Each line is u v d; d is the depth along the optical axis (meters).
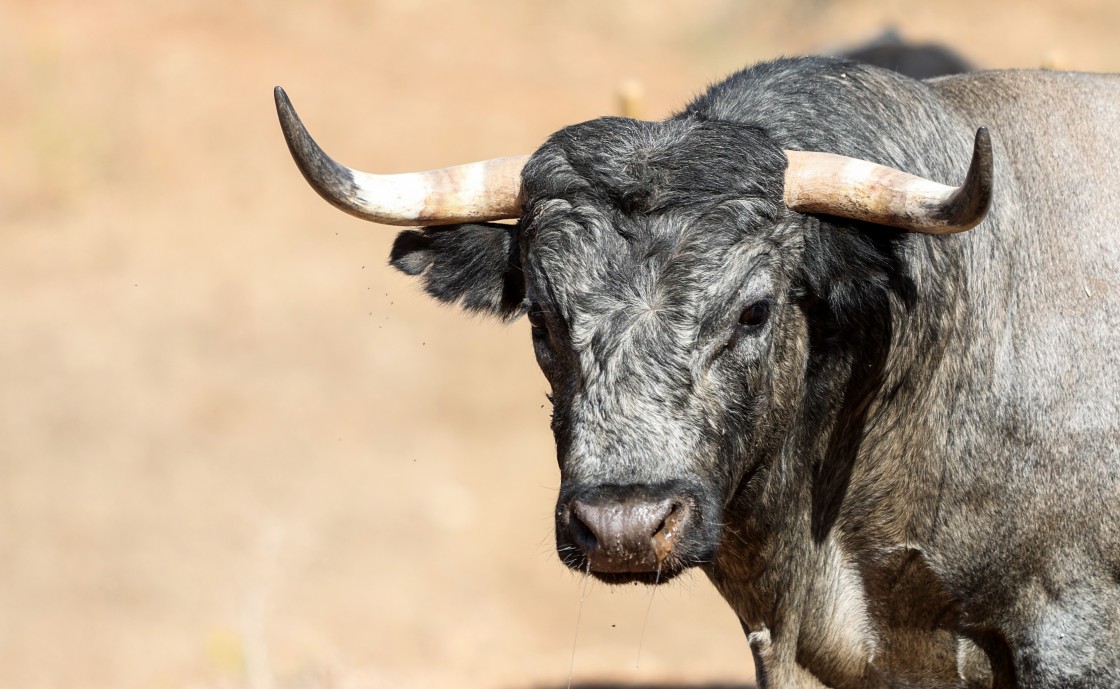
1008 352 19.23
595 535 16.19
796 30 89.50
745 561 20.69
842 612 20.33
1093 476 18.97
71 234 68.19
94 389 56.12
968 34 84.94
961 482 19.31
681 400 17.02
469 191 19.03
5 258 65.94
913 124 19.64
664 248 17.19
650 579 16.86
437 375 59.97
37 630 42.41
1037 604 19.25
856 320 18.86
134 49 83.56
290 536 48.81
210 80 80.50
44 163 72.69
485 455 55.12
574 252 17.39
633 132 18.11
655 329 17.00
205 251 67.12
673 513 16.48
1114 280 19.23
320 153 18.25
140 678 39.81
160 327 60.94
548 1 95.44
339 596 45.69
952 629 19.91
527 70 85.62
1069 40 83.62
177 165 73.56
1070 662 19.12
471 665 38.06
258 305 63.25
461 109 78.69
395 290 65.25
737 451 17.89
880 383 19.28
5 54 82.31
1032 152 19.97
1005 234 19.47
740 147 17.81
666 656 42.56
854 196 17.56
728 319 17.39
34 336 59.34
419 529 50.44
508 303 20.09
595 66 86.56
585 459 16.77
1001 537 19.30
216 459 52.75
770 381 18.30
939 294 18.95
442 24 91.62
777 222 17.81
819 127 18.98
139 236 68.06
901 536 19.72
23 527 47.78
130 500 49.97
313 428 55.53
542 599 47.56
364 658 40.44
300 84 80.94
